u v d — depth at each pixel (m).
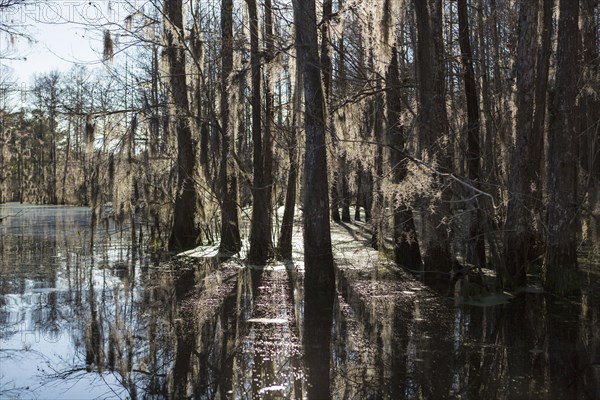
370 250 19.44
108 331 8.77
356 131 14.87
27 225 32.00
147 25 17.72
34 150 73.69
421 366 7.02
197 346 7.96
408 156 11.20
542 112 12.24
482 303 10.76
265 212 16.44
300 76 12.23
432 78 12.38
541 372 6.78
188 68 20.02
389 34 12.61
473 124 13.84
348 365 7.05
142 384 6.47
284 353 7.64
